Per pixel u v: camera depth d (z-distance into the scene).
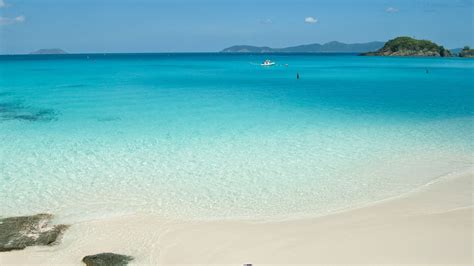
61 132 22.05
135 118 26.00
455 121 25.95
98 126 23.56
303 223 11.82
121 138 20.92
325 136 21.77
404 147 19.67
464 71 81.25
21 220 11.82
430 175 15.86
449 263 9.25
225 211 12.77
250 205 13.23
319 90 44.50
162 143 20.06
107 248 10.38
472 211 12.30
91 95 37.50
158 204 13.23
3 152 18.33
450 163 17.28
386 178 15.59
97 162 17.14
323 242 10.53
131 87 45.31
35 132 22.03
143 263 9.66
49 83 48.62
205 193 14.15
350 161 17.53
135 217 12.27
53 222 11.80
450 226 11.22
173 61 143.62
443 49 187.88
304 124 24.75
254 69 90.19
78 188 14.41
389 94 40.94
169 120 25.42
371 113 28.92
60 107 30.16
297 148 19.41
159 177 15.54
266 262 9.60
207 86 47.88
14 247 10.30
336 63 125.44
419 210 12.51
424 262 9.32
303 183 15.08
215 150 18.98
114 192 14.13
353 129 23.47
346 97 38.16
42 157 17.70
